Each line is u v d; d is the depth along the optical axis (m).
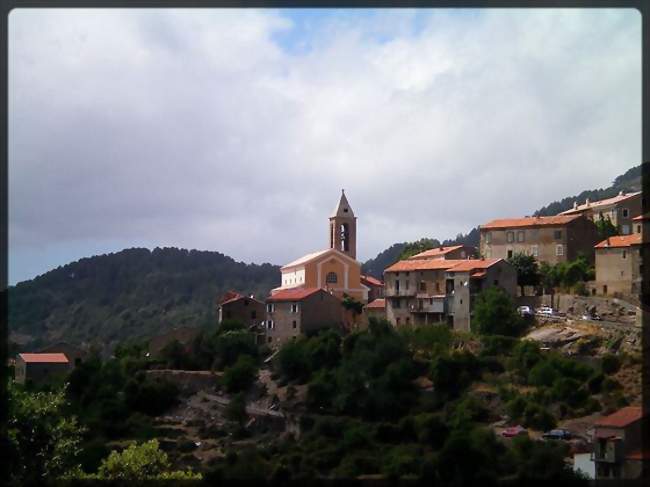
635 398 120.75
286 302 174.00
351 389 137.62
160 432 140.00
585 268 157.00
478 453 95.38
